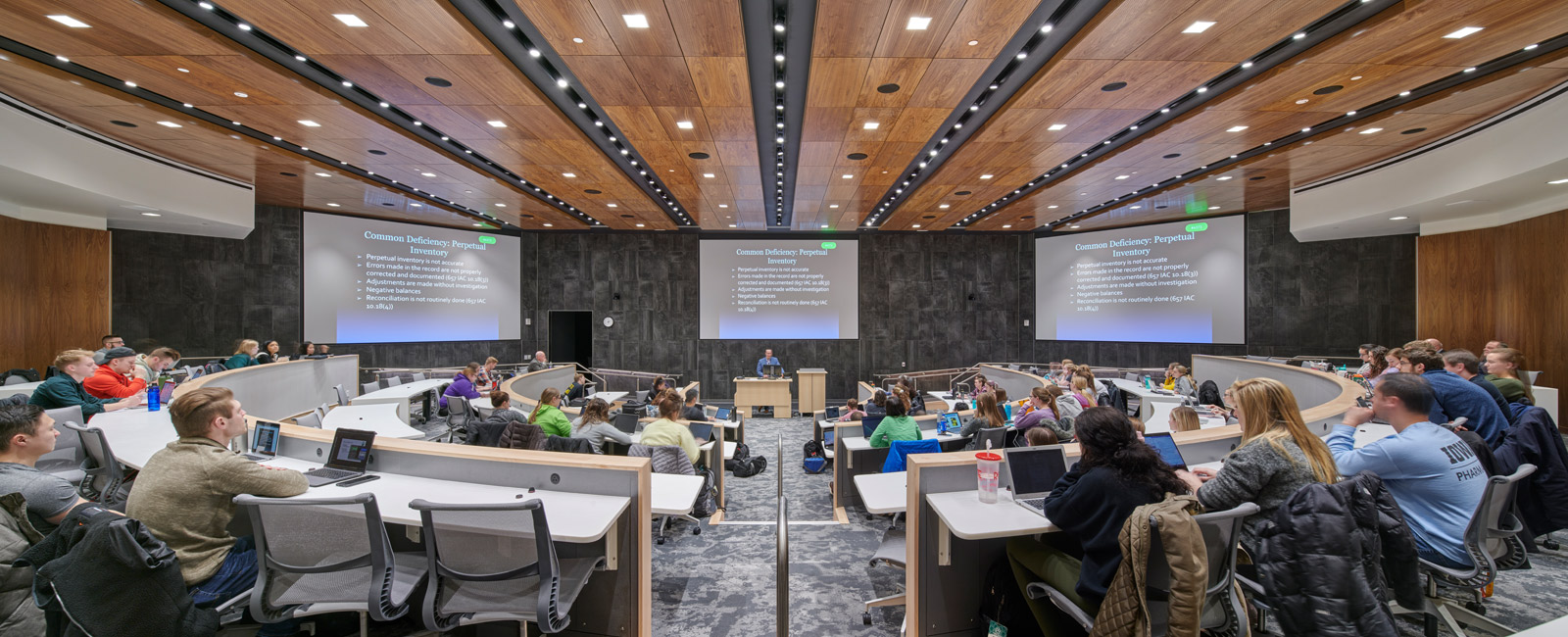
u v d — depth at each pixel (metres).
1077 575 2.12
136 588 1.72
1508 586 3.14
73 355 4.75
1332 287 11.45
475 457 2.80
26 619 1.97
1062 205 11.18
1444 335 8.74
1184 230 12.67
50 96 5.71
